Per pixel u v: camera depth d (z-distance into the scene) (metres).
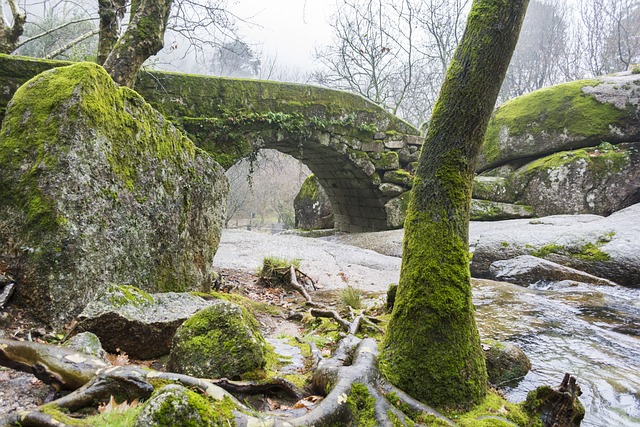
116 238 4.17
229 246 10.64
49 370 2.57
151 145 4.74
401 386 3.09
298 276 7.68
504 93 33.38
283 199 37.78
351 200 17.27
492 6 3.22
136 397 2.44
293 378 3.36
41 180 3.70
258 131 11.84
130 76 7.90
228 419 2.25
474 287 8.30
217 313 3.29
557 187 13.76
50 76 4.10
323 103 13.20
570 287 8.50
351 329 4.68
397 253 11.76
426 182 3.35
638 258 8.59
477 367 3.19
